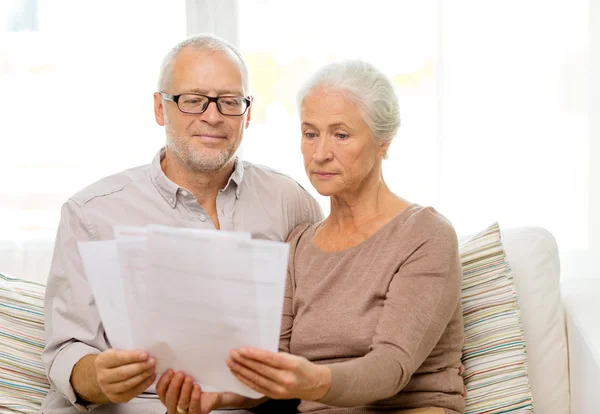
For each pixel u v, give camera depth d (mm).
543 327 2197
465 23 2744
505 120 2752
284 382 1500
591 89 2707
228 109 2088
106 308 1603
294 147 2861
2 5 2738
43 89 2764
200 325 1491
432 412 1826
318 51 2840
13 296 2258
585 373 2047
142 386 1636
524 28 2734
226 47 2148
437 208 2775
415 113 2799
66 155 2779
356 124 1880
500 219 2768
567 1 2717
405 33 2795
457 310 1970
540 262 2242
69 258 2062
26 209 2752
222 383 1582
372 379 1627
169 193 2148
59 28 2766
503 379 2049
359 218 1979
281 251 1432
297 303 1985
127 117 2807
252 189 2248
